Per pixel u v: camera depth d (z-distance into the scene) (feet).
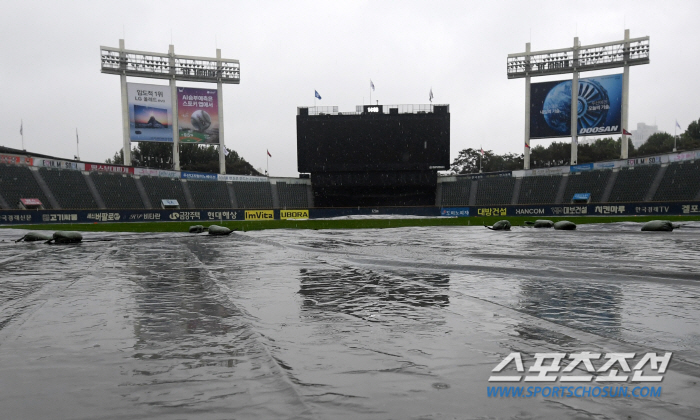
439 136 187.32
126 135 186.29
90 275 35.22
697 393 11.86
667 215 162.81
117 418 10.52
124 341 16.87
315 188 206.90
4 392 12.13
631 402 11.28
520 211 187.73
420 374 13.21
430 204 206.69
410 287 28.94
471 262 41.73
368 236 85.87
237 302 24.23
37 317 20.86
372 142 188.65
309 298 25.35
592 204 176.45
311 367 13.82
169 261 45.06
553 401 11.34
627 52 179.42
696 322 19.36
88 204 168.14
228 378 12.94
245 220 191.72
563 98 190.60
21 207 153.99
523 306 22.88
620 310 21.84
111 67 183.42
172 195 190.19
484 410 10.78
